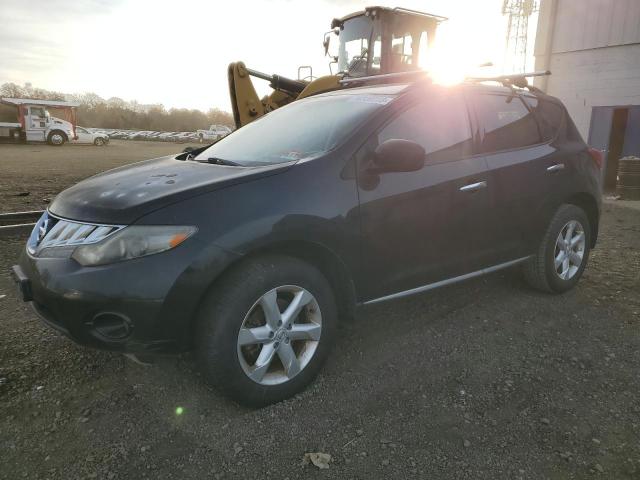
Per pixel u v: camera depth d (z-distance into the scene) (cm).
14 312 375
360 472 216
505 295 419
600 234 674
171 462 222
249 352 263
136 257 229
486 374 295
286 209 255
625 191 1026
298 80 893
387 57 857
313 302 271
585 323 366
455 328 357
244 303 244
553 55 1223
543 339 340
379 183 292
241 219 243
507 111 381
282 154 304
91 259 232
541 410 260
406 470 218
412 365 306
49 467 218
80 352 316
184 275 230
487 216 349
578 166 414
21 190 1081
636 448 230
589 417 254
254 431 244
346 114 318
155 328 232
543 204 386
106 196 256
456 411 259
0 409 257
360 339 341
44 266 242
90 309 229
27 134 3253
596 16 1126
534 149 386
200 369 250
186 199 241
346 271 283
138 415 255
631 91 1084
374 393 276
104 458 224
